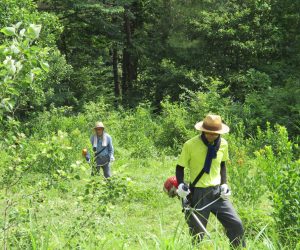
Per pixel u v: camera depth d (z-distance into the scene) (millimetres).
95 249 5043
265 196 10320
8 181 6055
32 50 4566
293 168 7195
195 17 28516
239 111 20031
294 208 6812
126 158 16953
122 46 31734
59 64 25047
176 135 19688
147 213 9633
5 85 4438
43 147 5730
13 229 5410
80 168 5695
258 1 26672
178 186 6133
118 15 32906
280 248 5465
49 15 22547
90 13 31203
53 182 5883
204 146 6219
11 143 5750
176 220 9453
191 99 21719
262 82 22734
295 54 26391
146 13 33531
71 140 16281
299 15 26234
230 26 27781
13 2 19438
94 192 5660
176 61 29719
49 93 24781
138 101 30766
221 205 6188
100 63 32906
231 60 27781
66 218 6195
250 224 7406
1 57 4574
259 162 8016
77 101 27625
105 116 23141
